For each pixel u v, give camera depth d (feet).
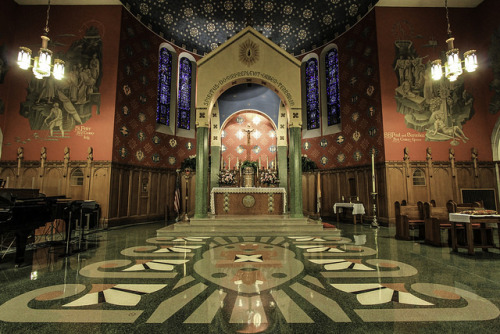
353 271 14.10
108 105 35.63
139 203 39.06
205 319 8.70
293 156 30.71
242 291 11.23
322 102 47.70
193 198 45.52
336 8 42.96
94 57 36.29
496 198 34.78
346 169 42.34
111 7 37.32
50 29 36.47
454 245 19.12
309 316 8.91
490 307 9.57
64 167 34.50
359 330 7.98
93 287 11.78
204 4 44.52
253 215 31.24
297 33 48.93
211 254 18.11
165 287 11.73
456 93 36.73
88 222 26.25
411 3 37.91
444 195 35.24
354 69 41.70
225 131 48.06
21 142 34.88
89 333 7.84
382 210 35.81
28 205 15.69
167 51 47.24
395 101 36.73
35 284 12.22
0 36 34.37
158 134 43.50
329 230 26.13
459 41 37.45
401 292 11.09
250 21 33.12
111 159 34.68
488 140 35.94
